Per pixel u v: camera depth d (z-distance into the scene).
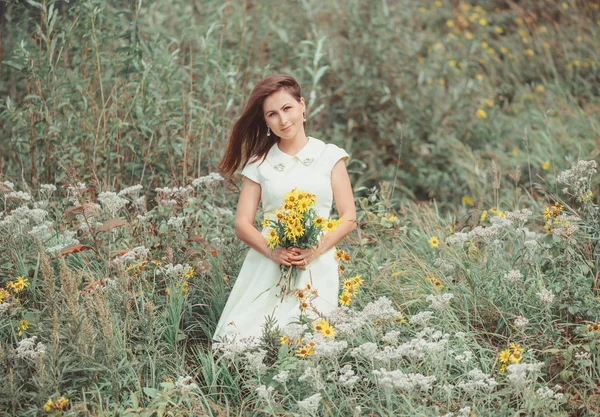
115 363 3.10
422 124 6.47
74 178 4.26
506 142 6.66
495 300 3.61
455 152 6.30
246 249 4.17
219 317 3.72
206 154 5.06
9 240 3.84
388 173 6.27
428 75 6.84
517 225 3.83
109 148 4.69
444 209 6.09
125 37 4.89
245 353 3.13
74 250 3.58
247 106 3.58
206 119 5.03
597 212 3.73
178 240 3.96
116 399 2.99
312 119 6.28
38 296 3.69
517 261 3.82
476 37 8.86
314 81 5.52
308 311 3.38
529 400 2.81
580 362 3.05
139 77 4.94
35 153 4.89
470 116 6.71
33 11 5.16
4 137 5.27
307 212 3.32
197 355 3.49
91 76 5.17
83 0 4.80
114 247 3.88
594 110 6.96
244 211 3.59
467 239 3.89
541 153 6.03
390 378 2.71
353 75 6.61
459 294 3.66
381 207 4.54
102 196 3.86
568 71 7.84
